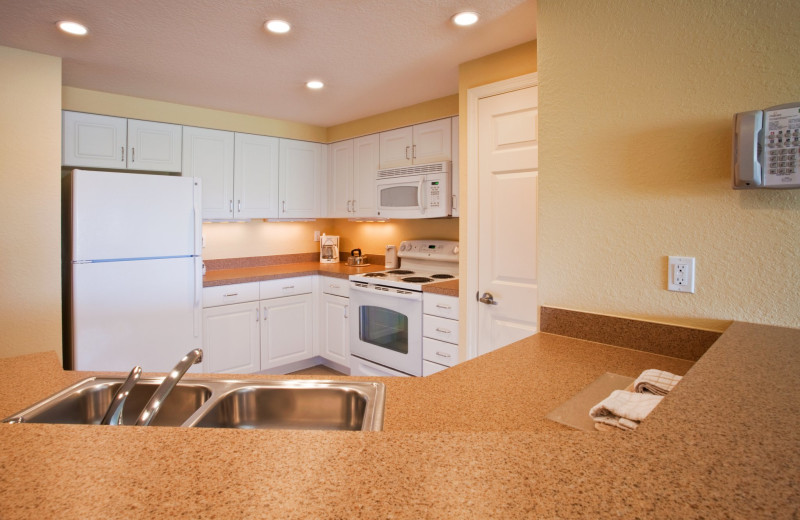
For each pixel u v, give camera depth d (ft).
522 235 7.30
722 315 4.08
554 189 5.07
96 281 8.36
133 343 8.79
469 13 6.12
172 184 9.20
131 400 3.91
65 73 8.43
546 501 1.36
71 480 1.52
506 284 7.57
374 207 11.75
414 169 10.34
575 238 4.93
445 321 8.79
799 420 1.94
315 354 12.43
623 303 4.64
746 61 3.87
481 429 2.84
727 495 1.36
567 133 4.95
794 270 3.74
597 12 4.69
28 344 7.59
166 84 9.12
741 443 1.72
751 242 3.92
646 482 1.45
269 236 13.38
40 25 6.50
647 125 4.42
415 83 9.09
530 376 3.80
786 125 3.52
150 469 1.60
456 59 7.80
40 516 1.32
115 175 8.52
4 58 7.22
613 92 4.61
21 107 7.38
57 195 7.78
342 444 1.79
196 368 9.98
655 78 4.35
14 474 1.56
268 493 1.44
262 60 7.84
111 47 7.26
